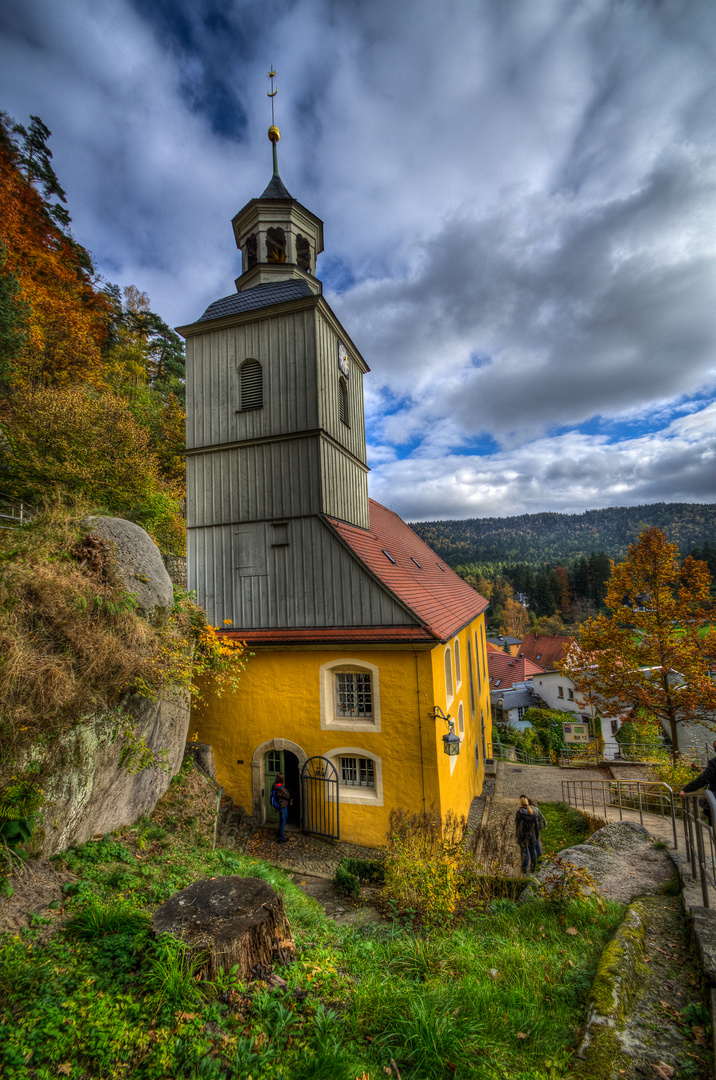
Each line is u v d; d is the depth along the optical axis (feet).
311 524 40.60
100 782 20.17
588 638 58.39
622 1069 10.37
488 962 15.53
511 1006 12.87
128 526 25.77
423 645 34.30
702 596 53.88
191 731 40.34
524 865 30.22
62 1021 11.01
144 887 17.93
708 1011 11.78
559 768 65.92
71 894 16.07
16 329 52.44
